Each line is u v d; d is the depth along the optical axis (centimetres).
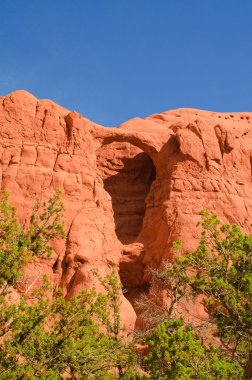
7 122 3023
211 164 3161
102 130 3356
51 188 2894
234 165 3234
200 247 1630
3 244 1555
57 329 1495
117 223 3338
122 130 3381
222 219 2984
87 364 1486
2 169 2881
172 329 1478
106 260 2772
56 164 2983
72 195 2919
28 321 1415
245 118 4484
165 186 3136
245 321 1473
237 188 3144
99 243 2780
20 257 1502
